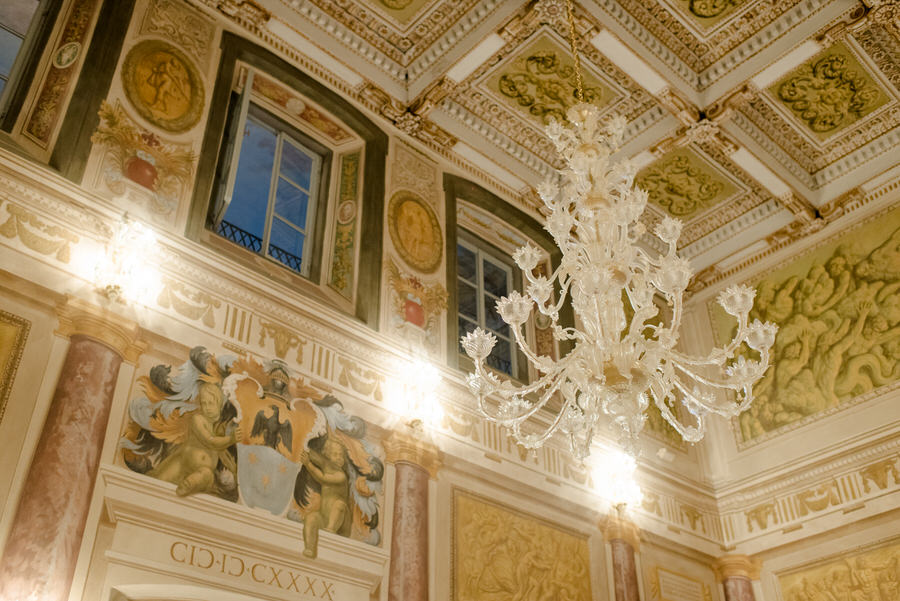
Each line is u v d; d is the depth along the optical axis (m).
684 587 9.71
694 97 9.93
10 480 5.48
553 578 8.41
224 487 6.46
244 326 7.30
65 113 7.09
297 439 7.13
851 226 11.05
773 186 10.89
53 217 6.50
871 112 10.45
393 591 7.11
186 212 7.49
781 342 11.21
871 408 9.99
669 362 6.30
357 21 9.56
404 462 7.74
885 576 9.15
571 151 6.74
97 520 5.73
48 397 5.86
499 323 10.59
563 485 9.07
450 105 10.31
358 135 9.79
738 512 10.65
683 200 11.67
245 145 9.09
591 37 9.32
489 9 9.24
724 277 12.19
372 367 8.12
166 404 6.44
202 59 8.40
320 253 9.03
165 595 5.80
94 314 6.25
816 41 9.20
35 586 5.22
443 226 9.94
